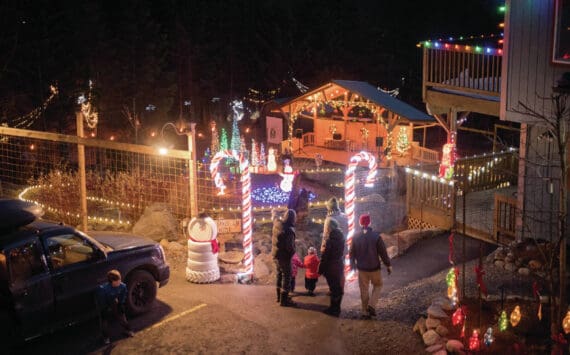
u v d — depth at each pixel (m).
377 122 38.94
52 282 9.51
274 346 9.46
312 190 26.81
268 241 15.87
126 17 47.09
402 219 18.72
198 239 12.62
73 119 39.06
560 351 7.99
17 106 36.25
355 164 13.05
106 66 43.66
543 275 11.64
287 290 11.16
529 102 12.72
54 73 38.06
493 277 11.82
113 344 9.63
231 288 12.41
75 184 17.69
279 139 40.34
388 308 10.80
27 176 23.16
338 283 10.66
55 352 9.38
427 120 34.09
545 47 12.32
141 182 17.58
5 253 9.02
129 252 10.68
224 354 9.23
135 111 45.59
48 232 9.66
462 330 9.01
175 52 55.03
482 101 16.91
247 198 12.99
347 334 9.85
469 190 17.81
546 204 13.04
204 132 54.12
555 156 12.74
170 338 9.81
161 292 12.03
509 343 8.80
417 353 8.99
